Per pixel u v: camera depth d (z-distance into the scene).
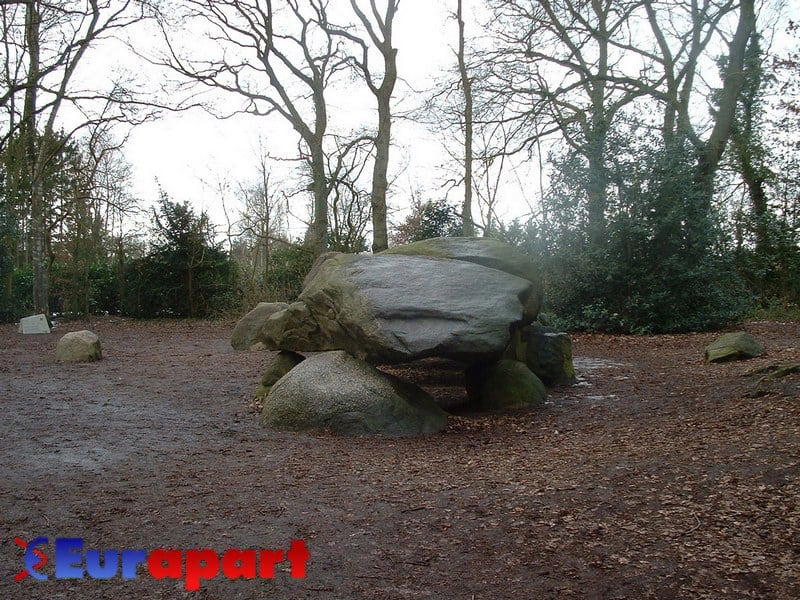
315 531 4.66
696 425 6.92
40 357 13.35
